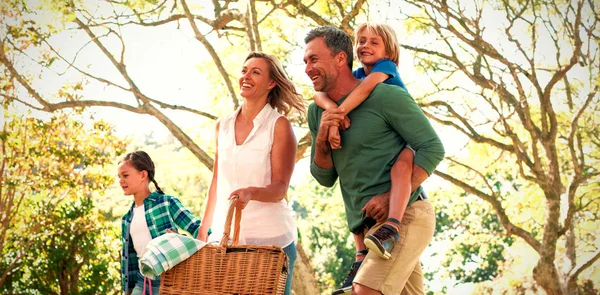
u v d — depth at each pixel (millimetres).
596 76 14438
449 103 15422
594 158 16125
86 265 10719
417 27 14914
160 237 2852
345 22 11180
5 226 11719
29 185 12750
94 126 13547
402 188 3051
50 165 13156
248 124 3639
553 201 14289
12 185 12414
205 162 12828
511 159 16781
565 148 16375
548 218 14320
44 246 10555
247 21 11984
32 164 13016
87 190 13438
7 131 12906
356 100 3205
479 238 18672
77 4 13664
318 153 3344
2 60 12875
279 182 3484
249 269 2791
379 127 3193
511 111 15266
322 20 12180
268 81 3643
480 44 13969
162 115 13070
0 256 10984
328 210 20844
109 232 11125
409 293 3357
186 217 4199
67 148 13250
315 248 28203
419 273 3385
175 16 13555
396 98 3170
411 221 3154
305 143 12820
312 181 21156
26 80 13273
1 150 13109
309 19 13875
